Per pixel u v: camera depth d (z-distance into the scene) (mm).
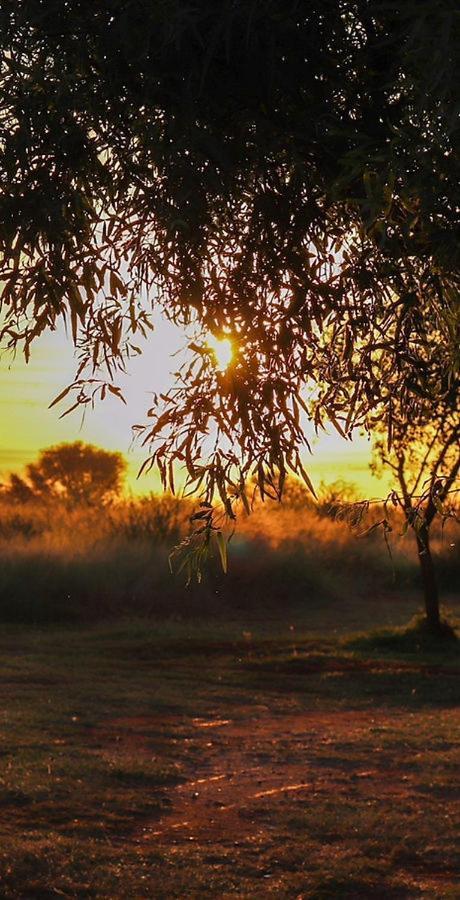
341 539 28594
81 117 3535
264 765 9062
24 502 31844
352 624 21500
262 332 3750
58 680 13344
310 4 3439
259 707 11852
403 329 4027
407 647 16688
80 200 3539
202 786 8336
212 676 14055
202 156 3523
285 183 3797
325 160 3594
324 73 3504
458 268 3426
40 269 3590
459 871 6324
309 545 27453
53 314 3650
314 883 6117
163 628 19688
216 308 3791
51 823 7098
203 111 3539
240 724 10867
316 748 9703
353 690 13062
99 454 48500
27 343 3664
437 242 3277
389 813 7539
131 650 16672
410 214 3416
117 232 3721
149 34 3332
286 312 3736
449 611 21609
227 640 18094
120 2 3383
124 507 28234
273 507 29719
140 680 13578
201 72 3465
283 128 3562
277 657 15797
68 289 3654
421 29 2838
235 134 3627
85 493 32281
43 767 8500
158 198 3607
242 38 3439
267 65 3455
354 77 3527
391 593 27078
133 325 3828
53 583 21344
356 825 7254
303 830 7176
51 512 28609
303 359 3773
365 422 4168
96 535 25547
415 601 25891
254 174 3750
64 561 22109
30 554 22219
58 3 3398
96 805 7586
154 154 3537
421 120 2941
